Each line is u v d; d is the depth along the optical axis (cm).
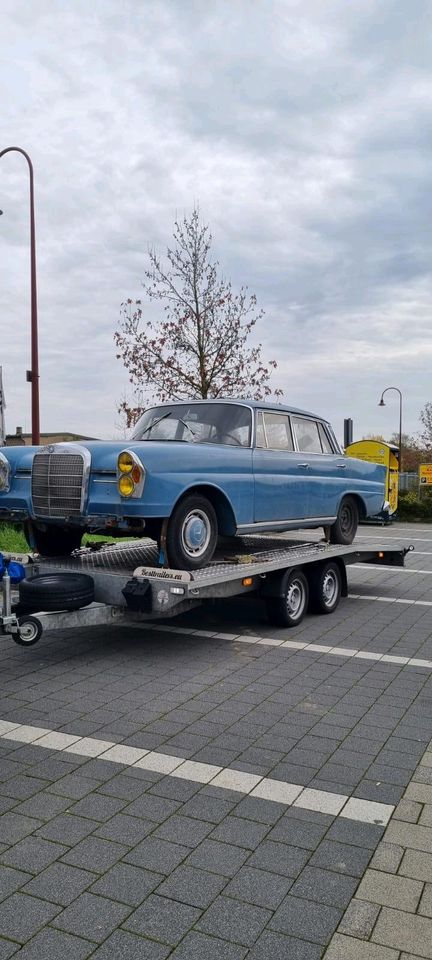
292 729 470
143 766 411
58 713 493
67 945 265
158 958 260
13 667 604
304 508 807
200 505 647
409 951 265
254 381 1909
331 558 845
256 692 543
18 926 275
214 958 260
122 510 583
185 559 631
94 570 628
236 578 633
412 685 567
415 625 783
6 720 479
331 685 564
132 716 488
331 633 740
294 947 266
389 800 377
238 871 311
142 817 355
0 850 325
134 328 1908
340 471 896
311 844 334
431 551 1544
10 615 518
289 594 747
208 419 755
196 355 1906
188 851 326
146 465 580
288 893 297
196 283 1894
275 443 784
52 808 362
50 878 304
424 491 2752
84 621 571
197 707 507
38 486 630
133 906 287
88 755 425
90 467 600
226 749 436
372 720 489
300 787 389
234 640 704
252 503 709
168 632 735
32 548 736
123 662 620
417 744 449
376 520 2441
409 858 323
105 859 319
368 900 293
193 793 380
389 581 1112
